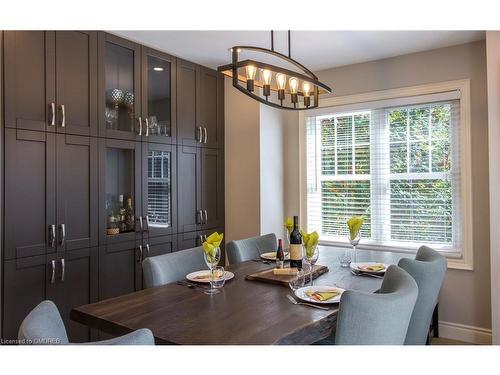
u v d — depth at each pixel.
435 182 3.22
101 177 2.62
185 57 3.31
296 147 3.90
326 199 3.77
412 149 3.32
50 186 2.32
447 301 3.11
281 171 3.88
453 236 3.13
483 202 2.96
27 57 2.21
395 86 3.34
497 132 2.54
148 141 2.99
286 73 1.95
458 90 3.05
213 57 3.32
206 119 3.58
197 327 1.31
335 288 1.75
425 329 1.85
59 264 2.36
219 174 3.74
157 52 3.09
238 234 3.73
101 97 2.63
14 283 2.15
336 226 3.71
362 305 1.18
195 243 3.43
